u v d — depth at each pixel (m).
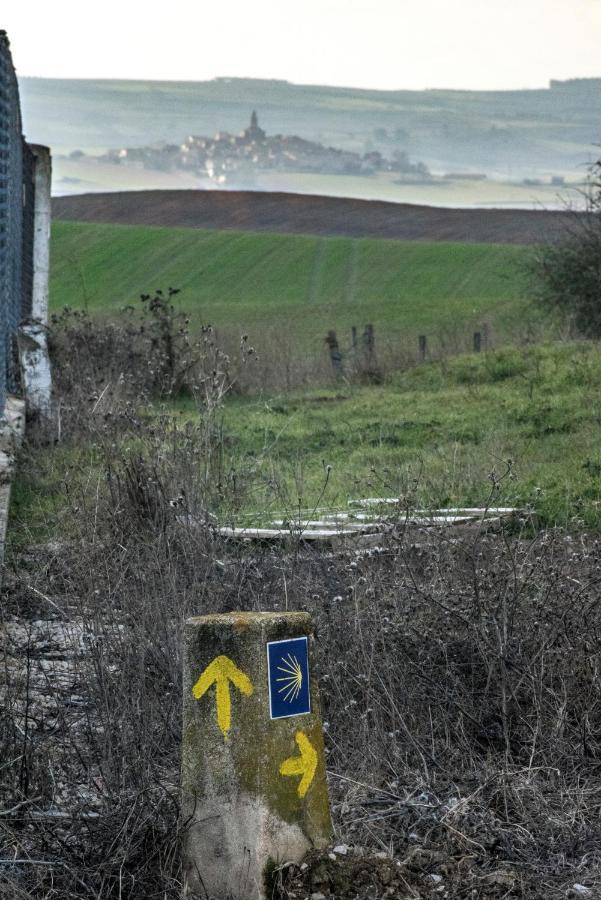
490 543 25.14
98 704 16.58
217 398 33.06
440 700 17.36
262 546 27.72
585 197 79.94
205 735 12.10
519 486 33.94
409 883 12.38
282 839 12.01
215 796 12.05
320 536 27.78
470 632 18.64
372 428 47.31
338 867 12.03
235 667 12.03
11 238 46.97
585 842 13.98
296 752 12.19
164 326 62.03
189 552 23.02
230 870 11.97
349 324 151.38
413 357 79.44
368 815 14.36
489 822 14.19
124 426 34.06
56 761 15.27
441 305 162.75
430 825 14.14
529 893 12.70
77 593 21.70
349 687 17.86
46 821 13.59
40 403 45.47
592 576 20.78
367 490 34.41
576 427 43.19
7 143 42.38
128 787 14.55
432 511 28.39
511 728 17.11
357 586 20.12
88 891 12.51
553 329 82.81
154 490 26.62
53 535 27.62
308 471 39.03
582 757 16.23
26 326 46.50
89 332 60.53
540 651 17.52
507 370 59.19
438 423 47.19
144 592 20.08
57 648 20.05
